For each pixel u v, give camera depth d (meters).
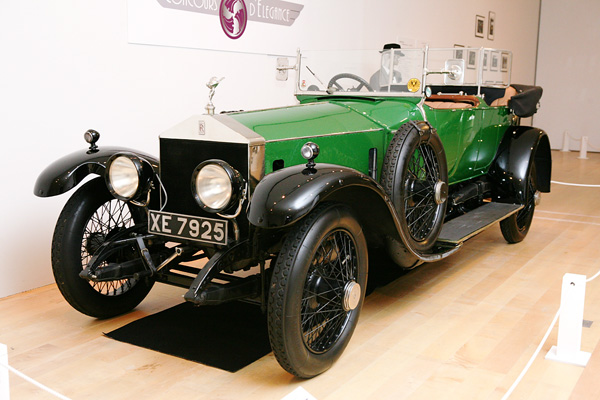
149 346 2.53
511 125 4.55
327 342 2.31
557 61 11.56
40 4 3.20
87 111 3.52
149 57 3.85
